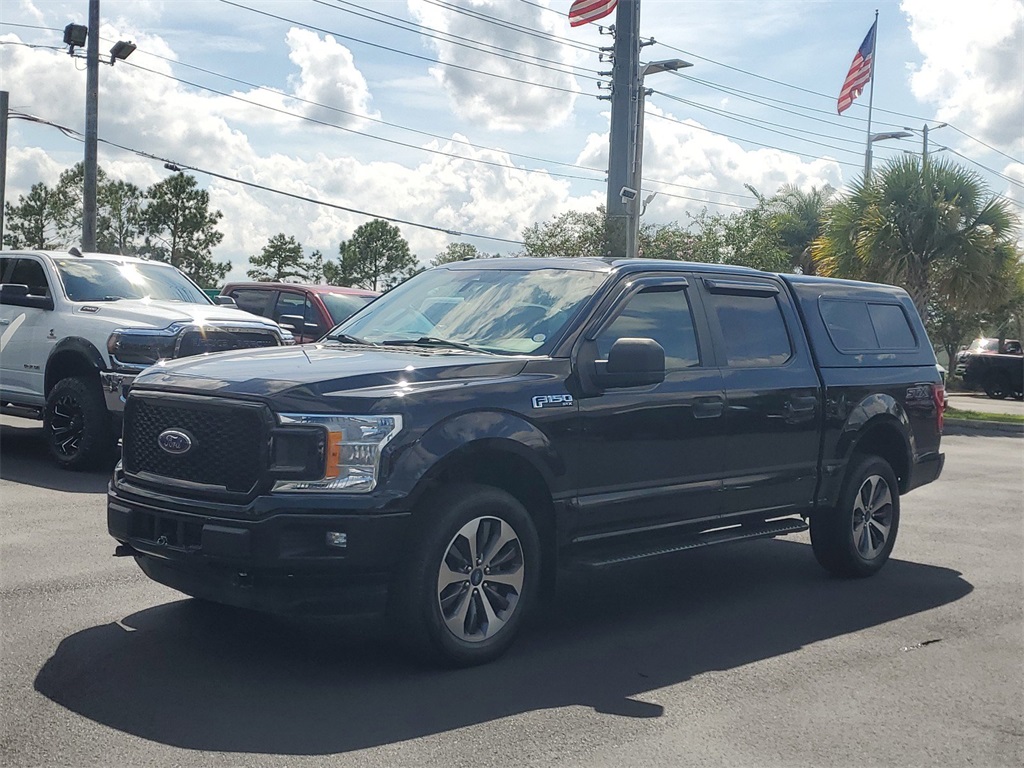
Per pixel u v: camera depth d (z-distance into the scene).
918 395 8.05
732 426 6.48
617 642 5.78
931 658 5.67
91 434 10.26
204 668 5.01
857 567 7.53
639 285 6.20
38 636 5.40
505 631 5.31
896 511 7.85
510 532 5.28
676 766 4.10
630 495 5.89
